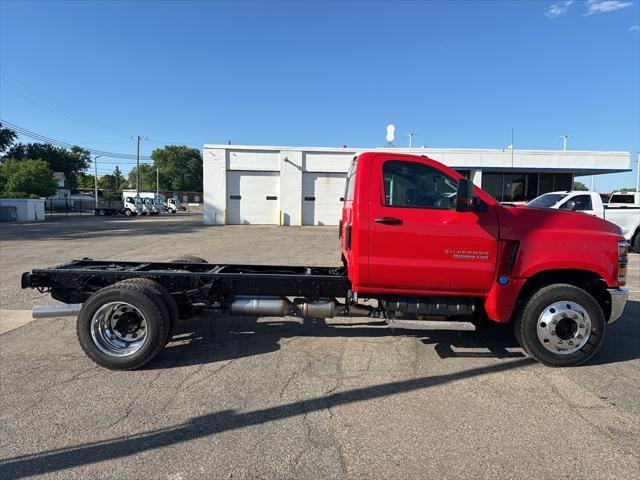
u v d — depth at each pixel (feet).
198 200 386.73
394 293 15.65
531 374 14.65
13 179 181.37
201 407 12.20
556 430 11.12
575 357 15.02
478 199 14.70
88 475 9.20
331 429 11.10
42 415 11.69
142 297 14.55
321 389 13.38
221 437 10.69
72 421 11.39
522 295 15.89
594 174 91.04
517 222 15.10
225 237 60.95
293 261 37.65
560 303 14.99
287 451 10.14
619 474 9.35
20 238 60.44
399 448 10.29
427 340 17.97
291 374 14.48
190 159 425.28
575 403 12.60
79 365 15.16
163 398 12.72
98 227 85.20
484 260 14.97
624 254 15.40
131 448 10.20
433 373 14.66
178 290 16.51
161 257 40.68
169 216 160.66
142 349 14.56
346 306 16.75
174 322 15.61
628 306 23.71
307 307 16.63
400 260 14.97
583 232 15.10
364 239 14.96
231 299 16.80
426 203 15.17
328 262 37.17
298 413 11.90
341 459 9.84
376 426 11.27
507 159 83.61
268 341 17.74
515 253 14.98
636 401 12.74
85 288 16.69
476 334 18.72
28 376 14.23
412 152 83.82
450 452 10.14
